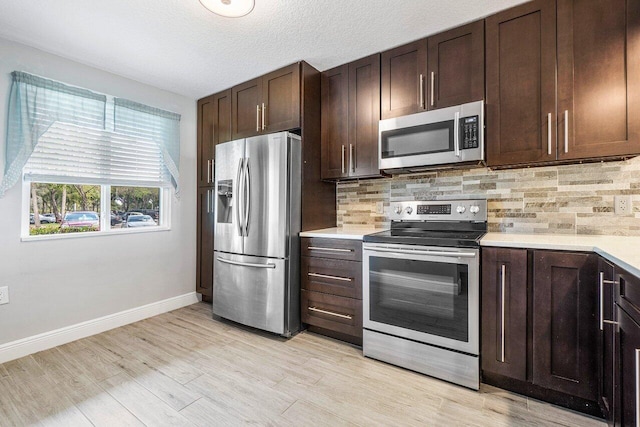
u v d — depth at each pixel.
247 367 2.00
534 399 1.66
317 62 2.56
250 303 2.57
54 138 2.35
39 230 2.33
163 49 2.32
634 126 1.55
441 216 2.31
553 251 1.54
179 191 3.21
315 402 1.63
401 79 2.29
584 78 1.67
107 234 2.66
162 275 3.08
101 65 2.56
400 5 1.83
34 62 2.25
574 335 1.49
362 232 2.41
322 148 2.72
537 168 2.08
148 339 2.44
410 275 1.93
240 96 2.95
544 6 1.77
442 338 1.82
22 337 2.17
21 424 1.47
